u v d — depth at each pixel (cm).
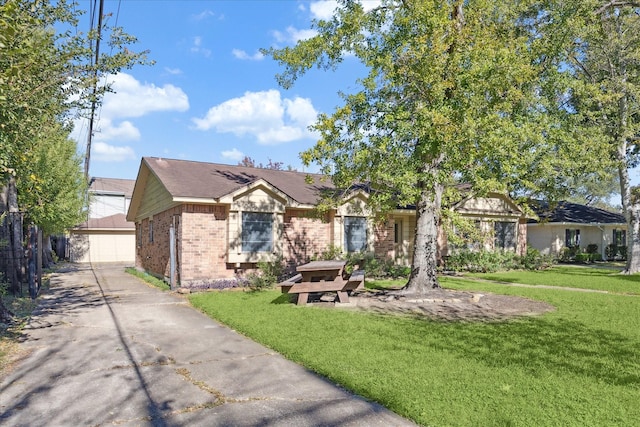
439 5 991
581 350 640
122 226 3406
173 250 1419
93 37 830
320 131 1038
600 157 1594
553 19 1174
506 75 947
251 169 1955
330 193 1350
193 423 401
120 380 521
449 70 967
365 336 717
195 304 1091
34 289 1201
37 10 748
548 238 3061
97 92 877
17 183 1277
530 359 589
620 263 2867
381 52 1036
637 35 1784
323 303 1081
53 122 874
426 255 1201
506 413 410
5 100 591
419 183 1135
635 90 1738
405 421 405
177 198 1355
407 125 927
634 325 829
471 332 755
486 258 2091
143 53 881
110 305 1102
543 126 1085
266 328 781
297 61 1160
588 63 1936
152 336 755
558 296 1220
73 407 439
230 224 1446
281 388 493
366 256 1767
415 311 974
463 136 893
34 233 1216
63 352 648
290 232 1623
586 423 388
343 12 1116
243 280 1426
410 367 550
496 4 1123
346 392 480
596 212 3338
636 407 427
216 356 627
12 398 464
